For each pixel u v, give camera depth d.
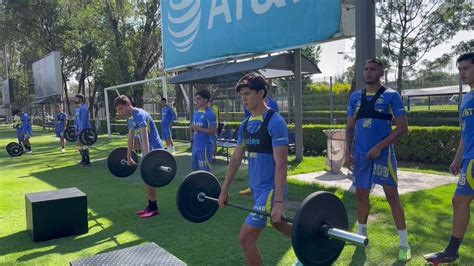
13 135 28.67
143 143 5.74
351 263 3.89
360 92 4.12
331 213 2.76
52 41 34.19
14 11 32.69
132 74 26.33
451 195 6.08
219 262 4.12
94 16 27.52
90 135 11.66
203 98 6.42
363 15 6.51
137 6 26.22
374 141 3.97
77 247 4.80
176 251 4.47
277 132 2.98
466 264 3.73
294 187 7.10
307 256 2.68
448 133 8.91
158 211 6.04
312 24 8.23
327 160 8.62
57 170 11.01
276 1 9.01
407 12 20.67
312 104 16.59
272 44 9.27
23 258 4.49
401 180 7.30
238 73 10.05
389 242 4.39
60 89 27.19
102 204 6.80
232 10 10.43
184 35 12.64
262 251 4.30
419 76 21.88
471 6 20.03
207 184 3.79
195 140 6.54
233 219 5.55
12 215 6.30
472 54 3.52
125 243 4.86
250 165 3.17
